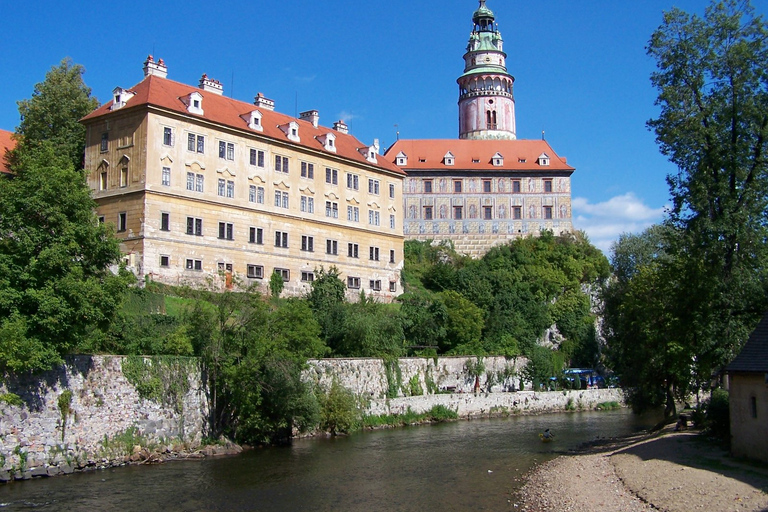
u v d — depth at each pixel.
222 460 44.41
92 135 69.81
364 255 86.38
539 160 113.31
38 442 38.19
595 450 49.09
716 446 42.47
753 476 33.72
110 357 42.34
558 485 37.53
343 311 66.75
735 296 44.81
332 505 34.34
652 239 109.31
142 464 42.31
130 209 66.25
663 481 34.84
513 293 94.88
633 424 65.56
